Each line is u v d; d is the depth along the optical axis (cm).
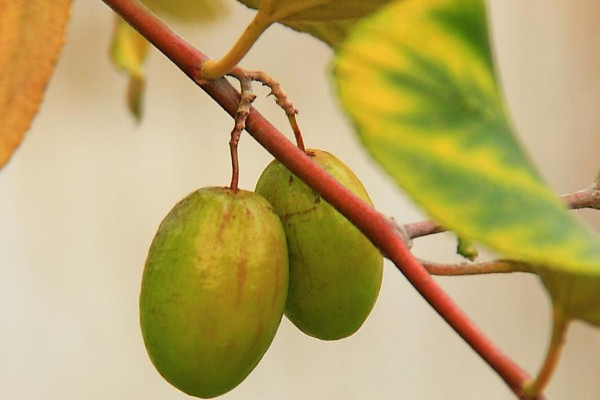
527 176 44
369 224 48
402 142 44
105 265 93
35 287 91
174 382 51
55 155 91
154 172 94
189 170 94
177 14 59
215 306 50
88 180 92
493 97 45
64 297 92
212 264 50
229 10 59
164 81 93
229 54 50
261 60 92
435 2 44
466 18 45
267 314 51
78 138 92
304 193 52
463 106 44
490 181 44
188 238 50
